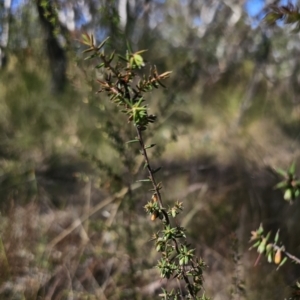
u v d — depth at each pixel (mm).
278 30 4793
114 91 974
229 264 2180
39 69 3600
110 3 2180
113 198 2320
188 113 4539
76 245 2307
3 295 2033
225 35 6152
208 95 5852
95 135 3523
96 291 2070
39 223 2404
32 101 3855
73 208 2660
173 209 1116
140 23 4836
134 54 951
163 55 5539
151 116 1010
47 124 3865
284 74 5684
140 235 2209
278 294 2027
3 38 3125
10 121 3832
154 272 2094
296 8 858
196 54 5824
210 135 4184
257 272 2160
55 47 3094
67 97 3742
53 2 2174
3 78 3744
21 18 2992
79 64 2059
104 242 2312
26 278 2096
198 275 1156
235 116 5238
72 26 2611
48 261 2188
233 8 5805
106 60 958
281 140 4020
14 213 2326
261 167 3047
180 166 3371
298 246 2348
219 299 2055
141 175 2418
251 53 5805
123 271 2172
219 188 2832
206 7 6879
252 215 2609
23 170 3139
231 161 3232
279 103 5445
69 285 2109
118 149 2148
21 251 2189
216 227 2482
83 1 2613
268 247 1055
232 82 6191
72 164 3371
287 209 2561
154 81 985
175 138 2723
